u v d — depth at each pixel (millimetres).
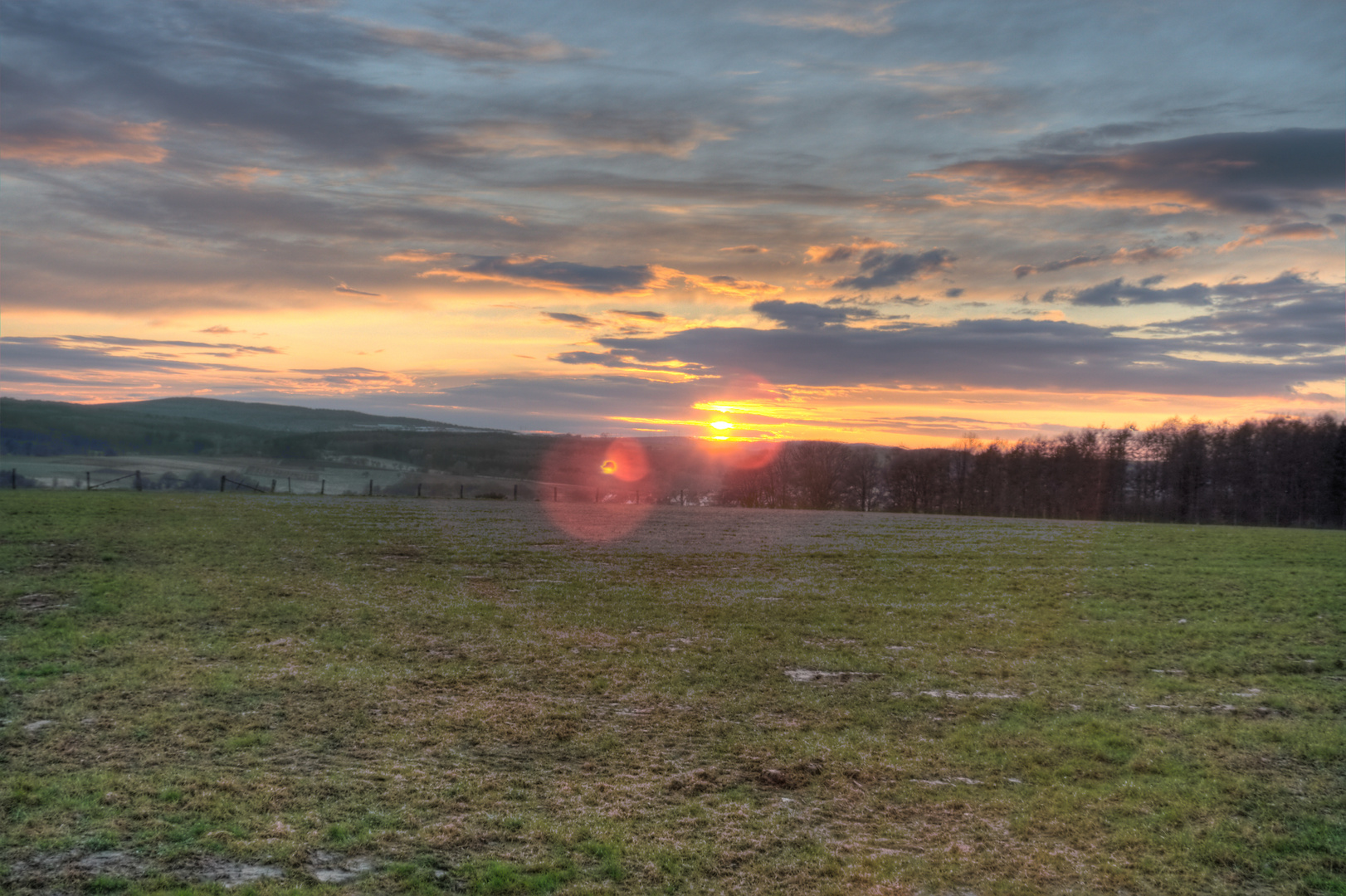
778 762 14023
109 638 19094
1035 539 51375
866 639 22719
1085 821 12250
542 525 52031
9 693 15227
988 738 15414
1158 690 18609
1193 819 12352
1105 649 22188
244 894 9133
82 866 9570
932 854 11203
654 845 10953
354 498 70438
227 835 10516
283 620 21875
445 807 11742
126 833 10391
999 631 23938
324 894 9289
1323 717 16844
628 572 32938
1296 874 10867
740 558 38562
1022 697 18000
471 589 27656
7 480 94188
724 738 15078
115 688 15812
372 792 12062
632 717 15938
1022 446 143625
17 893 8906
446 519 53156
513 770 13234
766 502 143625
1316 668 20578
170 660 17734
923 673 19594
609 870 10297
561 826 11359
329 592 25656
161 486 103812
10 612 20797
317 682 16891
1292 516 128250
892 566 36812
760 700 17219
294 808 11398
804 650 21375
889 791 13117
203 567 28344
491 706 16109
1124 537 54188
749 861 10758
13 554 28000
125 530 35375
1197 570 36406
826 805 12578
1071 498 138625
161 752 13023
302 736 14086
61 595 22906
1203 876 10797
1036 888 10422
